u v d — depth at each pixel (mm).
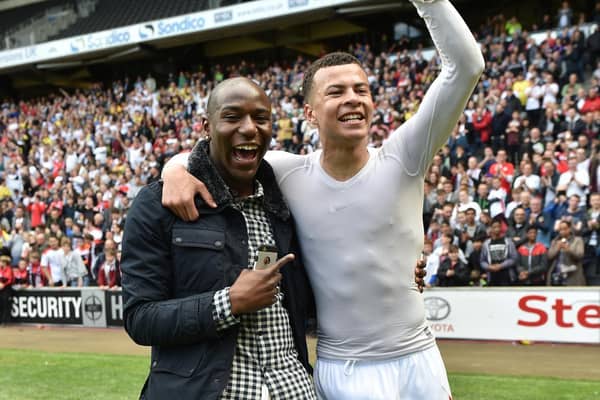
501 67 11664
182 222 1884
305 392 1938
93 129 16547
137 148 14000
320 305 2207
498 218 7527
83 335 8656
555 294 6676
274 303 1850
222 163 1964
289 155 2324
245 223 1971
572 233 7059
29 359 6855
